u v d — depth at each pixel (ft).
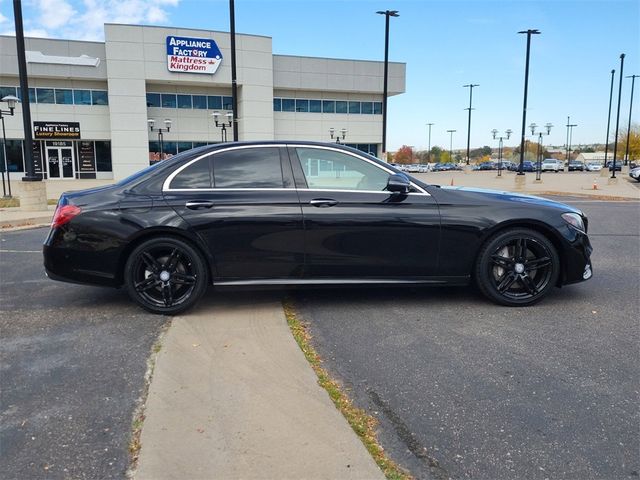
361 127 171.32
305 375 11.23
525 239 16.05
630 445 8.74
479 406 10.03
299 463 8.13
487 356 12.44
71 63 135.03
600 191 83.46
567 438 8.95
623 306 16.48
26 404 10.19
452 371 11.59
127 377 11.37
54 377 11.38
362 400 10.27
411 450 8.59
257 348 12.77
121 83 138.10
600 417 9.63
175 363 11.85
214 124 153.89
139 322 15.05
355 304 16.65
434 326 14.58
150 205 15.28
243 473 7.89
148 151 142.51
